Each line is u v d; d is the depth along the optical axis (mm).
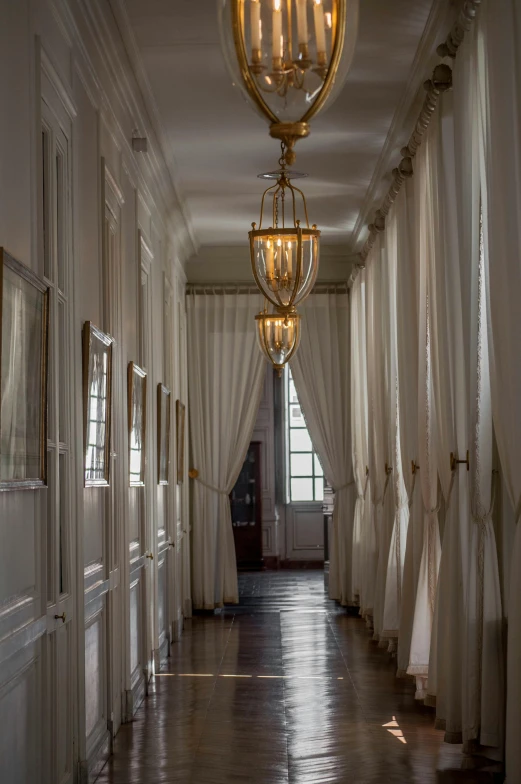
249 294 12508
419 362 6734
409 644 7387
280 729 6125
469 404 5105
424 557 6719
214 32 6266
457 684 5516
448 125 5906
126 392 6699
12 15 3609
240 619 11359
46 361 3891
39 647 3971
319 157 8875
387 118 7887
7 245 3455
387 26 6203
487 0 4480
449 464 5832
